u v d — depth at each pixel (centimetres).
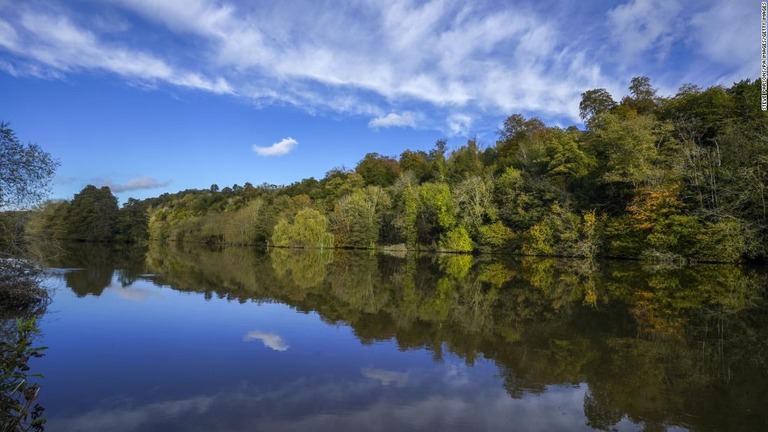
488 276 2861
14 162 1541
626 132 4216
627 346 1135
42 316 1416
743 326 1373
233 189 12219
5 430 558
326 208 8169
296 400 744
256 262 3931
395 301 1822
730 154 3434
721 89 4550
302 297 1905
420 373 904
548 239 4759
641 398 784
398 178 7806
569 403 758
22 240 1612
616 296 1975
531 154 5875
